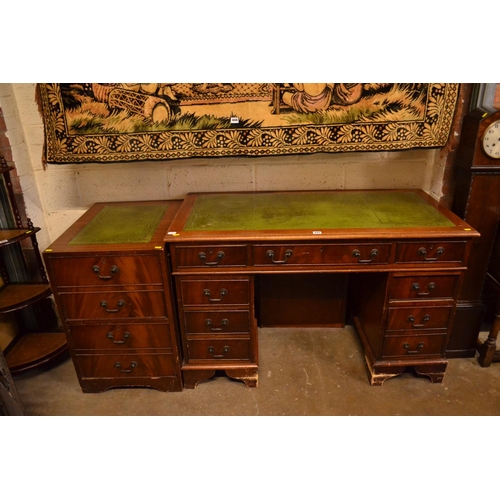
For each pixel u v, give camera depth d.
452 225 1.94
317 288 2.62
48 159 2.17
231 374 2.24
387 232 1.88
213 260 1.94
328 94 2.07
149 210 2.33
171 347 2.14
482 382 2.27
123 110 2.09
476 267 2.24
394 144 2.15
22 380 2.37
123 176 2.42
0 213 2.21
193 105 2.09
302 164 2.41
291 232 1.90
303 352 2.53
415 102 2.07
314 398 2.19
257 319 2.73
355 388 2.24
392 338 2.15
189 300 2.06
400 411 2.09
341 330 2.72
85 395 2.26
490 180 2.07
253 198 2.34
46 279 2.43
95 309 2.04
